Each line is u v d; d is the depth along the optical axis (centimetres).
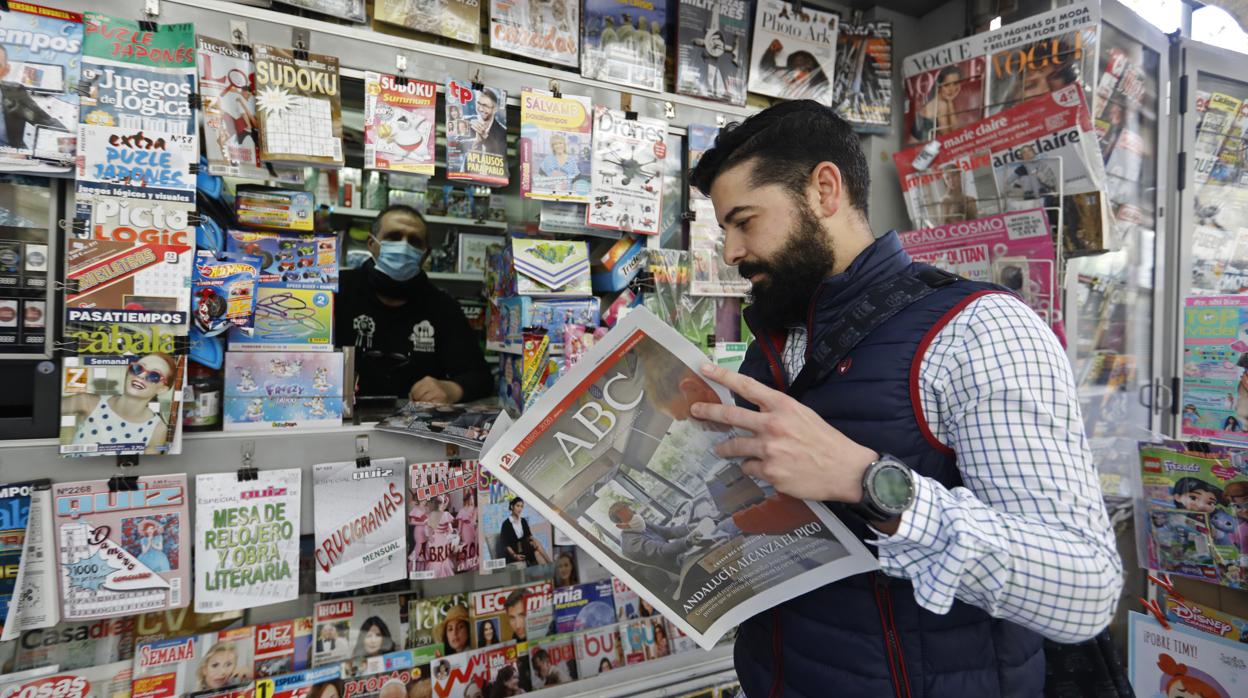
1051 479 66
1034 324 73
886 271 86
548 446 83
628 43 176
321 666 142
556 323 165
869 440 79
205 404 132
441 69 152
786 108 89
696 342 182
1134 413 246
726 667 179
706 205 185
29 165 114
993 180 202
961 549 62
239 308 129
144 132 121
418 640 151
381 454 145
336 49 141
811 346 88
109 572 122
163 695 129
